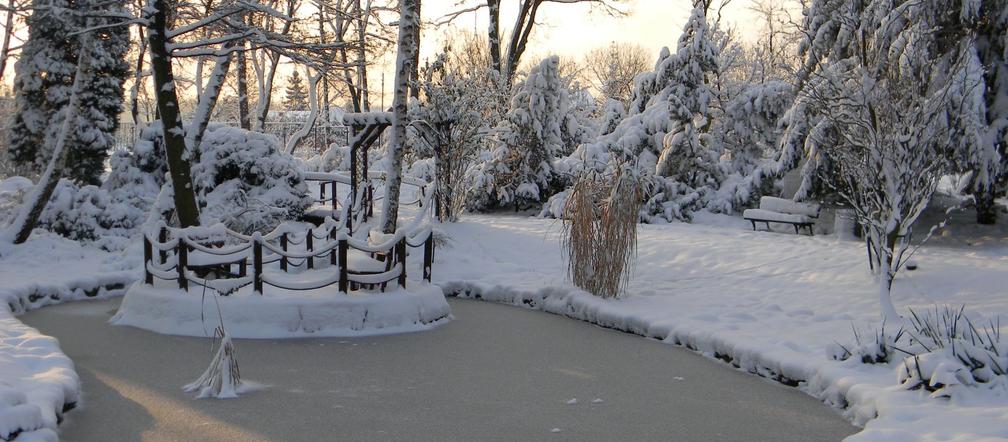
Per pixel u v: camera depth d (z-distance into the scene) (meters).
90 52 15.68
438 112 18.55
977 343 8.08
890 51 13.34
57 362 7.81
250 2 14.32
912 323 9.37
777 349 8.84
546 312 12.30
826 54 18.28
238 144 18.33
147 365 8.72
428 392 7.97
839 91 11.57
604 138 25.05
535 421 7.13
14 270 13.49
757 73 38.47
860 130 11.16
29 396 6.51
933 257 13.41
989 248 14.79
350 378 8.42
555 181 23.53
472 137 19.22
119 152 18.41
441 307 11.53
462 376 8.59
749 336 9.47
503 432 6.82
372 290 11.39
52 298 12.38
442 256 15.55
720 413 7.43
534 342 10.24
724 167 23.33
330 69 16.33
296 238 16.69
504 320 11.63
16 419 5.65
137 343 9.70
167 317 10.45
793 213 18.89
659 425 7.08
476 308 12.56
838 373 7.86
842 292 11.65
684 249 15.42
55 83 21.03
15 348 8.13
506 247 16.77
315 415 7.16
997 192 17.25
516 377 8.59
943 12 15.16
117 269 13.98
